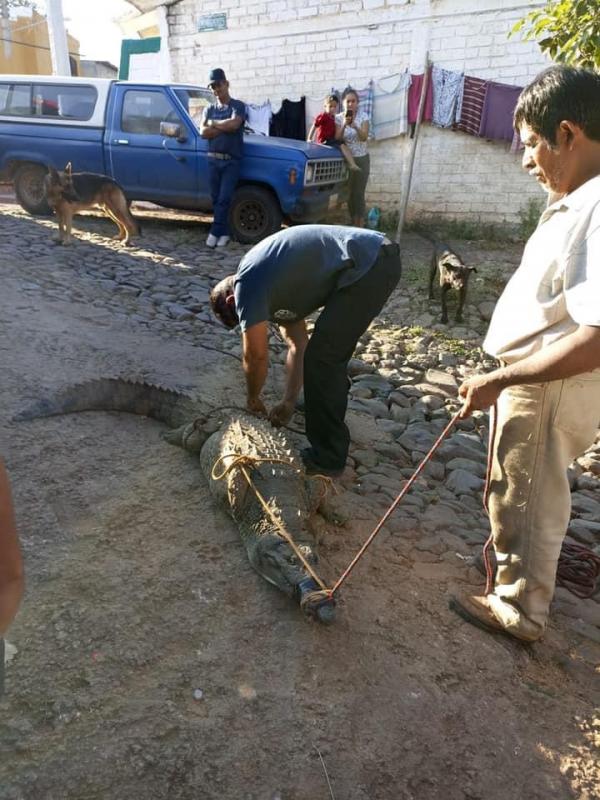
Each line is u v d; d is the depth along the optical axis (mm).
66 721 2441
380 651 2961
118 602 3010
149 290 7879
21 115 11008
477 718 2725
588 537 4188
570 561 3854
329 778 2404
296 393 4816
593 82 2348
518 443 2752
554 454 2711
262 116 13211
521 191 12023
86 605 2959
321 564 3439
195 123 10273
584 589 3684
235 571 3342
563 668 3068
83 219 11570
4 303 6301
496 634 3156
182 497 3891
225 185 9891
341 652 2924
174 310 7238
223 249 10070
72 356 5430
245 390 5582
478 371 6754
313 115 13016
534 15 5676
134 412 4781
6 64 23891
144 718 2494
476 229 12242
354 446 4926
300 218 10125
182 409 4613
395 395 5941
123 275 8273
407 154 12461
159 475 4074
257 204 10133
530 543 2881
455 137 12109
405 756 2521
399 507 4160
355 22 12156
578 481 4926
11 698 2482
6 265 7742
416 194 12656
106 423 4562
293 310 4121
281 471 3686
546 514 2818
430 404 5859
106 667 2680
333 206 10906
